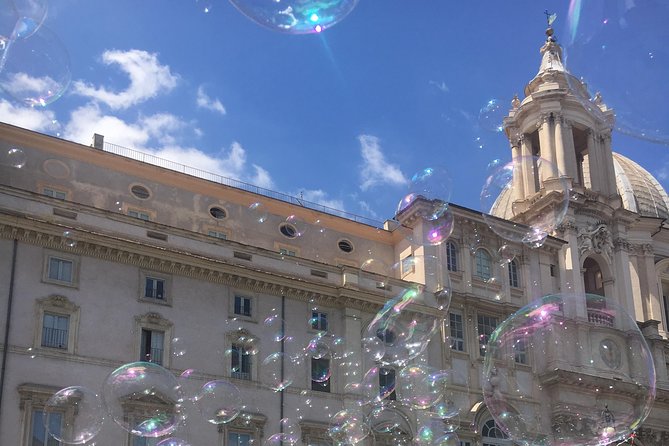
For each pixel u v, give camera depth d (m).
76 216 40.16
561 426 38.00
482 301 51.84
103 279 40.03
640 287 62.97
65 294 38.78
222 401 40.78
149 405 38.19
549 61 65.50
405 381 44.50
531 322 30.02
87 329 38.84
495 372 50.00
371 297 47.34
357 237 53.62
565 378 50.22
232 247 44.56
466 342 50.66
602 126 63.94
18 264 37.97
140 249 41.03
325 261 51.53
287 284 45.25
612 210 61.06
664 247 66.50
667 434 56.59
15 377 36.28
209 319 42.56
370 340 40.41
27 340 37.16
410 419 46.06
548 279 56.16
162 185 47.38
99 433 36.88
